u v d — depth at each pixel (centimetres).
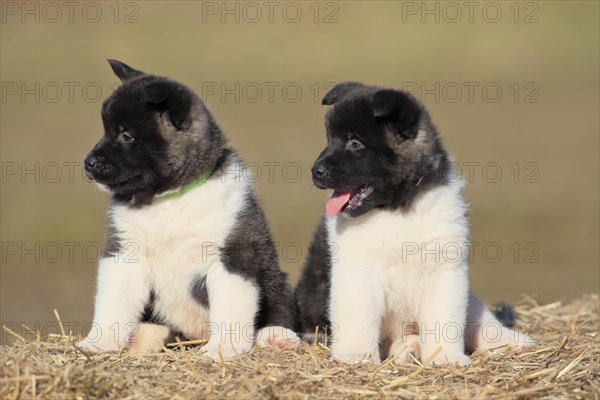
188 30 3359
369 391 765
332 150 923
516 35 3434
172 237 933
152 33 3341
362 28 3428
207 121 967
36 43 3266
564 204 2317
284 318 991
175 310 973
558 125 2845
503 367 852
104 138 954
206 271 944
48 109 2867
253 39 3316
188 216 933
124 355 848
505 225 2200
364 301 899
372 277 907
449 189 921
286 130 2652
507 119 2880
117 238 948
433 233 902
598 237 2136
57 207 2277
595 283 1834
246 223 947
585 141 2694
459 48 3309
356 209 908
